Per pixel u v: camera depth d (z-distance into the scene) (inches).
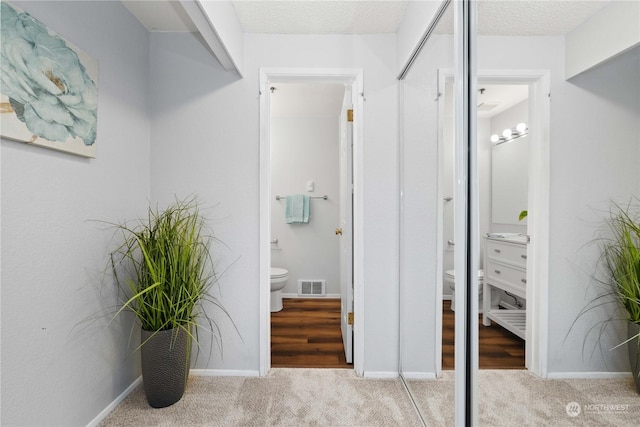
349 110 90.6
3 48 44.9
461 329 51.3
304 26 80.7
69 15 57.7
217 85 84.1
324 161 160.4
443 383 59.1
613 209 27.5
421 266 69.1
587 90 30.3
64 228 57.1
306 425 64.4
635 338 26.1
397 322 83.9
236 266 84.7
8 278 47.2
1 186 46.1
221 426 63.9
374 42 83.6
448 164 56.5
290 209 156.6
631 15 26.0
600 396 29.5
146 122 83.3
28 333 50.2
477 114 48.3
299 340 108.0
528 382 38.5
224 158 84.4
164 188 84.7
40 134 50.7
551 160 34.5
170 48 84.5
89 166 63.2
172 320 68.9
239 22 79.0
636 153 25.3
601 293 29.1
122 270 73.5
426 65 66.1
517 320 40.3
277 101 140.1
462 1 50.7
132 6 74.5
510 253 41.5
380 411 69.1
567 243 33.0
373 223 83.8
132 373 76.7
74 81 57.5
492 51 44.5
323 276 159.8
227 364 84.7
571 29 31.9
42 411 52.6
